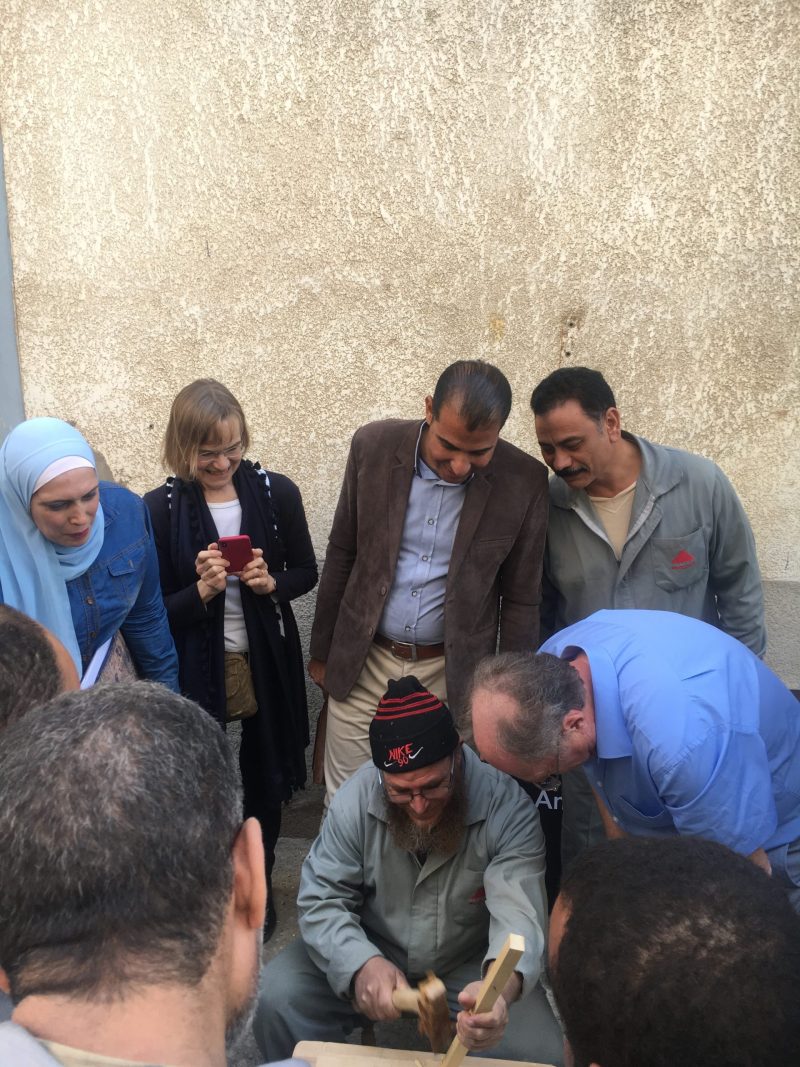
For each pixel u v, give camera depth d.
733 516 2.51
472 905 2.20
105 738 0.83
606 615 2.10
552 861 2.80
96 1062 0.70
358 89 2.88
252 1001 0.88
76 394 3.18
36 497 2.06
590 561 2.56
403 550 2.56
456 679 2.52
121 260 3.07
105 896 0.76
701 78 2.78
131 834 0.77
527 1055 2.01
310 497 3.19
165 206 3.02
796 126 2.78
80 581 2.22
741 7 2.72
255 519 2.68
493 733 1.86
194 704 0.92
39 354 3.16
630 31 2.77
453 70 2.84
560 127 2.86
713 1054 0.80
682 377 2.99
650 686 1.83
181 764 0.83
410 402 3.09
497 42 2.81
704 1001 0.80
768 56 2.74
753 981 0.81
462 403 2.24
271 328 3.08
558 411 2.36
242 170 2.97
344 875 2.18
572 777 2.64
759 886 0.89
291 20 2.85
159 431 3.19
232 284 3.06
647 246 2.91
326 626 2.74
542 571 2.63
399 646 2.60
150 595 2.41
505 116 2.86
